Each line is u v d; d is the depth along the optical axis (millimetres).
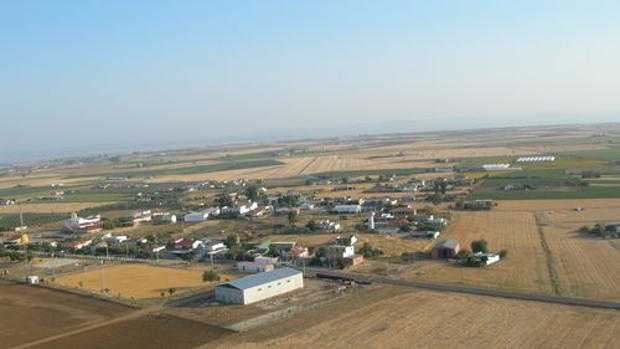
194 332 76500
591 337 67188
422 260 112312
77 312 88875
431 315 77562
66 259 133750
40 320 85812
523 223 143625
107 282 107688
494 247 118750
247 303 88000
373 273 103562
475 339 68312
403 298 86125
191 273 112562
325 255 115938
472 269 102562
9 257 134000
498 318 75188
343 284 96688
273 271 97312
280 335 73062
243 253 124312
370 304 84000
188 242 140250
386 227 146250
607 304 78875
